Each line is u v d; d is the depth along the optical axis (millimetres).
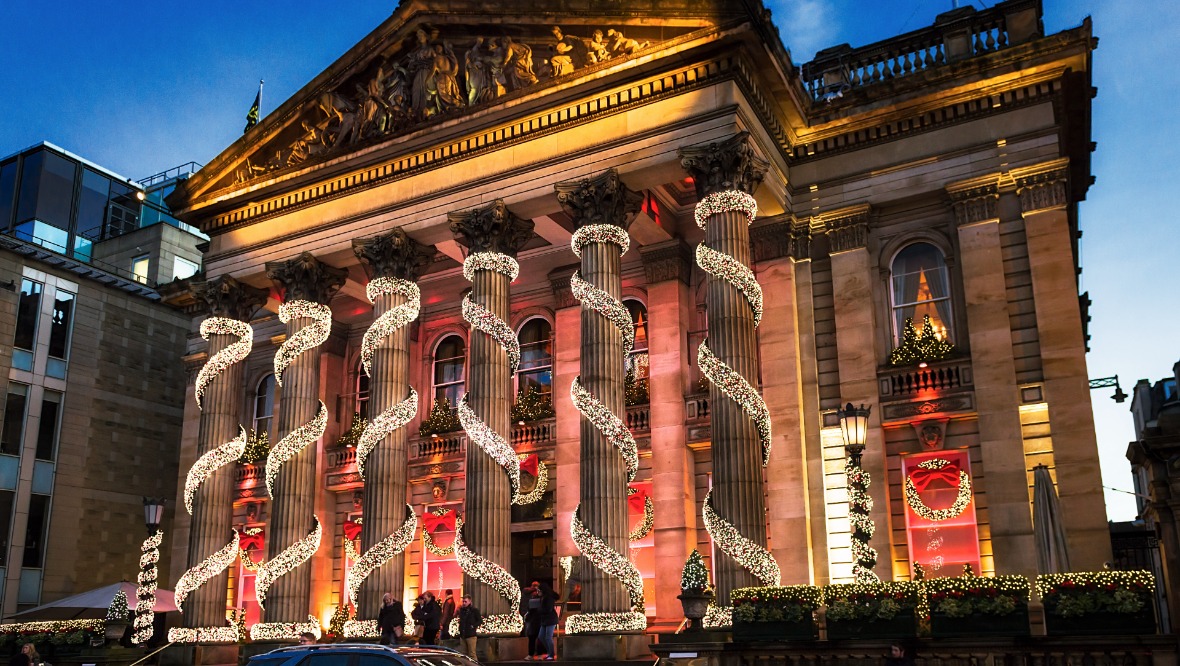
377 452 31047
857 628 20672
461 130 31812
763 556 24812
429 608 27328
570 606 31828
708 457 32062
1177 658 16656
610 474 26969
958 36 30453
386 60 34531
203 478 34594
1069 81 28594
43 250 49094
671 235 33656
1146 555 32312
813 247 31062
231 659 32750
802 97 30875
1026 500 26250
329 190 34656
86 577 48562
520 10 31281
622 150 29062
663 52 28375
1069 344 26531
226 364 35750
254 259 35875
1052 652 17984
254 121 40469
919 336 29281
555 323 36250
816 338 30312
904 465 28609
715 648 21391
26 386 47688
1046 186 27875
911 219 30141
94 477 49844
